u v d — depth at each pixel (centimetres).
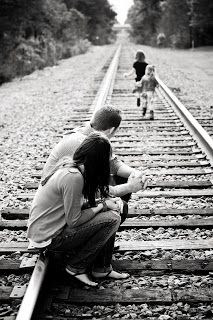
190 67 2430
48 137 831
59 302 323
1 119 1063
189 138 775
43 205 326
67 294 329
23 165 657
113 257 384
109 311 311
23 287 332
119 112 342
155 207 488
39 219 329
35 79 2102
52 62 2962
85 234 329
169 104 1127
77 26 5584
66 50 3894
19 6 2620
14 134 879
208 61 2880
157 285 341
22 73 2353
